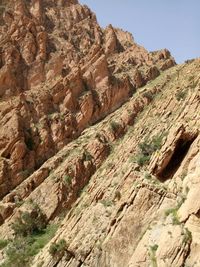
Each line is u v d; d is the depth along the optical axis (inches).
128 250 1262.3
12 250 1605.6
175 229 1184.8
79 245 1334.9
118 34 3816.4
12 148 2081.7
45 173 1990.7
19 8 3179.1
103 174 1733.5
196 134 1453.0
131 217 1315.2
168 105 1934.1
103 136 2127.2
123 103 2615.7
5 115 2202.3
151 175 1418.6
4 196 1947.6
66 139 2250.2
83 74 2642.7
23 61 2726.4
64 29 3467.0
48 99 2395.4
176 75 2635.3
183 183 1332.4
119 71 2915.8
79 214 1467.8
